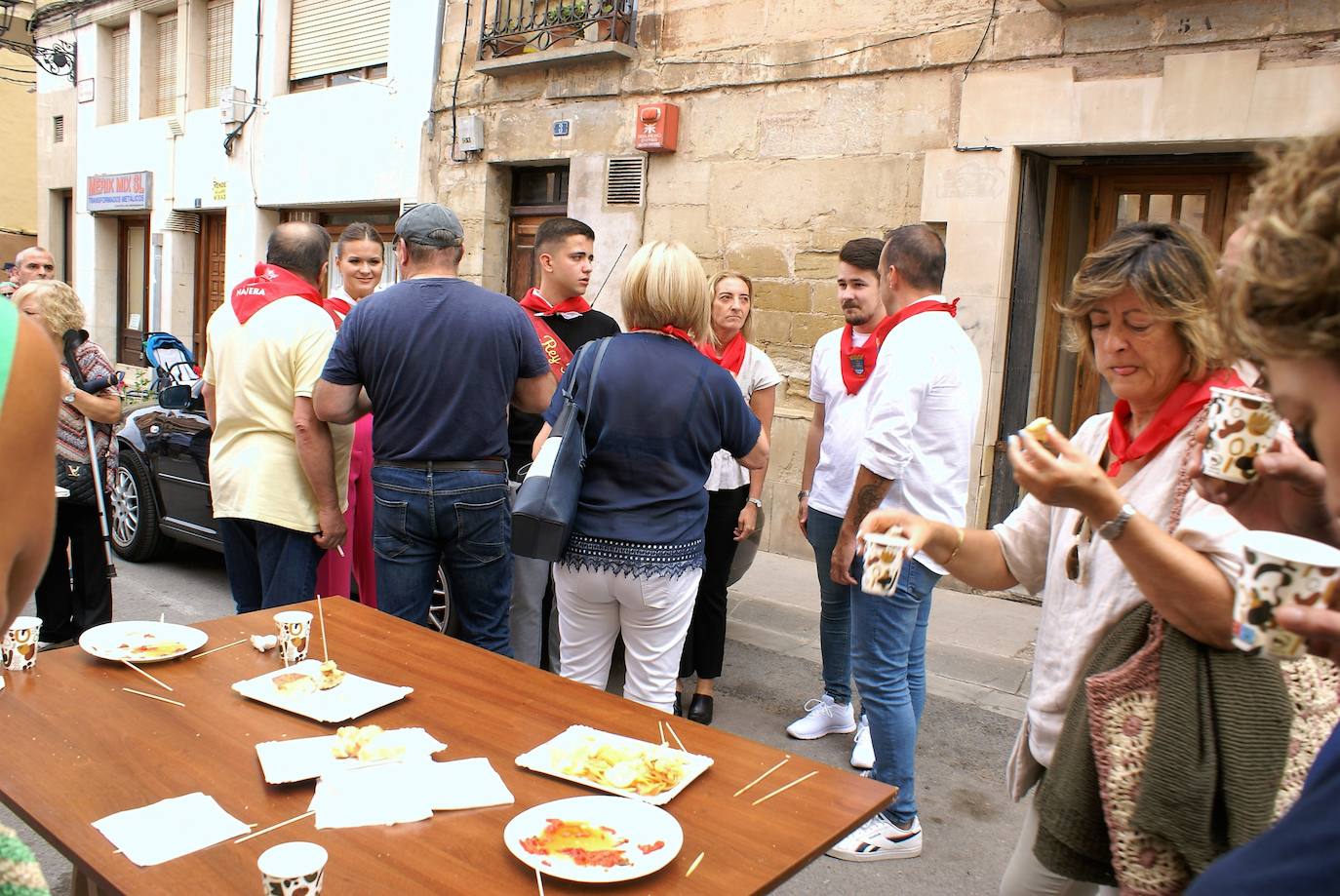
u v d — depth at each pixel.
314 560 3.66
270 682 2.21
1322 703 1.44
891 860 3.10
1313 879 0.77
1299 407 0.86
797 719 4.23
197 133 11.95
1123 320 1.61
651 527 2.77
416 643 2.56
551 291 4.15
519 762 1.87
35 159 17.20
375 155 9.67
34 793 1.69
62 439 4.18
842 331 3.88
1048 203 6.06
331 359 3.24
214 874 1.47
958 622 5.52
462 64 8.70
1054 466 1.41
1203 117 5.09
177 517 5.96
